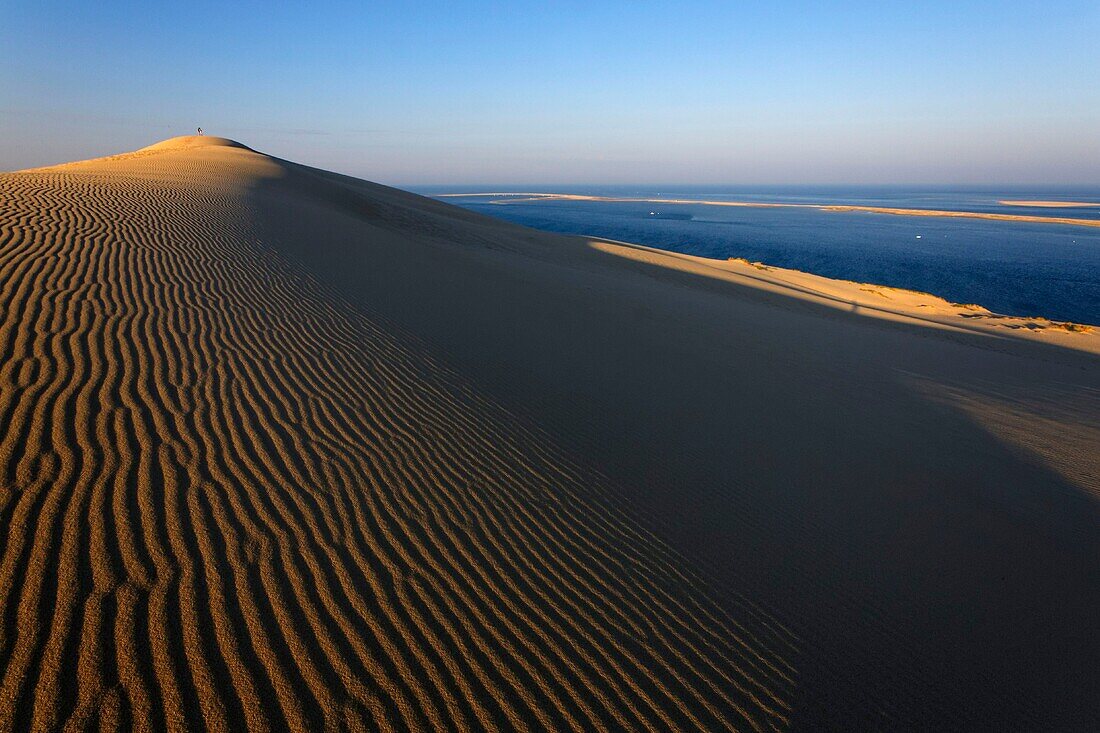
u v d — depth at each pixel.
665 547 4.85
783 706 3.58
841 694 3.78
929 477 7.27
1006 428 9.79
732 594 4.47
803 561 5.09
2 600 3.05
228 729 2.72
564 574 4.25
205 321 7.10
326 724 2.84
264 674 3.00
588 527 4.86
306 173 35.84
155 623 3.12
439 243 22.38
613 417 7.24
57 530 3.54
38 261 7.79
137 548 3.55
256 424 5.18
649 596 4.23
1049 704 4.05
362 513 4.36
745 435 7.58
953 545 5.80
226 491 4.23
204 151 36.06
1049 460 8.60
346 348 7.28
